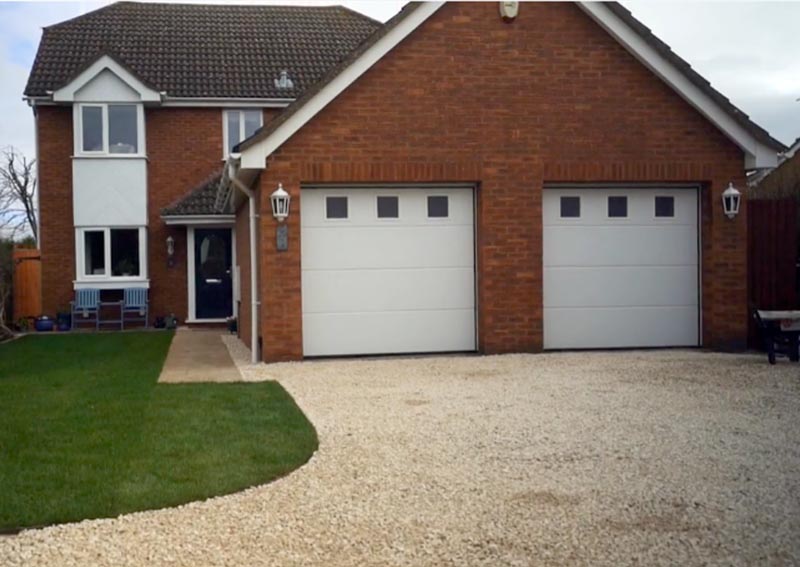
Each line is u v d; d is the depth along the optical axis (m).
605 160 13.27
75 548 5.00
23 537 5.18
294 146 12.57
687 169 13.45
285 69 23.81
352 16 26.77
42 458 6.88
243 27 25.50
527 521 5.38
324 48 24.97
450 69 12.89
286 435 7.66
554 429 7.89
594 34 13.22
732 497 5.82
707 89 13.25
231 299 22.59
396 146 12.80
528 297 13.22
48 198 22.34
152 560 4.84
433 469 6.61
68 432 7.81
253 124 23.03
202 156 22.75
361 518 5.49
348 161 12.69
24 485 6.12
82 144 22.05
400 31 12.67
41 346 16.38
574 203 13.59
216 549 4.99
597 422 8.18
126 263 22.45
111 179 22.16
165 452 7.06
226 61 23.83
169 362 13.35
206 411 8.79
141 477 6.34
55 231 22.36
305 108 12.48
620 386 10.18
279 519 5.49
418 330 13.31
